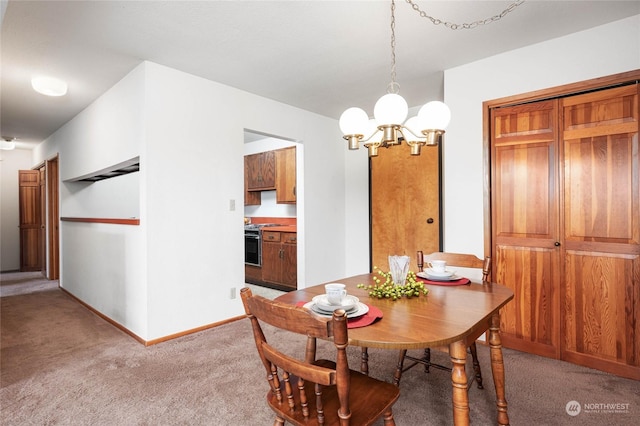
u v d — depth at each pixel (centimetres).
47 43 239
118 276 311
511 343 262
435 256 223
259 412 179
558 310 242
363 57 268
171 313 282
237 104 335
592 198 230
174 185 285
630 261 217
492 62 268
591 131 229
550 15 212
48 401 189
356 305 140
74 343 273
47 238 540
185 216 292
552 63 242
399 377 203
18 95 342
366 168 445
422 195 394
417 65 284
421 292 168
